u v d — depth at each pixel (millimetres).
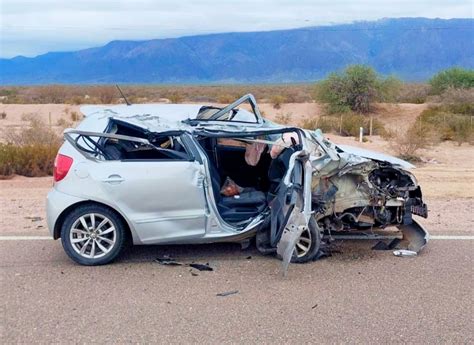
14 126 32594
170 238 6621
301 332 4922
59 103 62062
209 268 6539
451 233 8016
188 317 5234
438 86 50188
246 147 7410
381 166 7090
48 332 4934
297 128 6750
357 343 4727
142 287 5980
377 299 5648
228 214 6832
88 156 6559
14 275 6352
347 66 43719
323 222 7180
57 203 6531
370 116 40625
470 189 12156
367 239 7699
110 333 4910
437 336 4859
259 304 5531
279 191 6559
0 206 10094
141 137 6727
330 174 6930
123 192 6484
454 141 24406
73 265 6676
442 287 5969
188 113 7648
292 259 6742
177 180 6520
